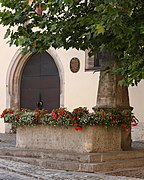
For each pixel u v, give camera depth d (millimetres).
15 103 19453
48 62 18609
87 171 9125
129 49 7648
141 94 14852
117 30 7031
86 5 9047
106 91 10633
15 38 9445
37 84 18969
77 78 16906
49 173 8953
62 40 9070
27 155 10656
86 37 8773
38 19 9422
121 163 9688
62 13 9766
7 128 19312
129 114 10516
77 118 9867
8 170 9570
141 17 7332
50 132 10680
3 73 19797
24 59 19156
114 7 6809
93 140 9914
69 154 9742
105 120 9883
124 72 7602
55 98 18297
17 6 9266
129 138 10938
